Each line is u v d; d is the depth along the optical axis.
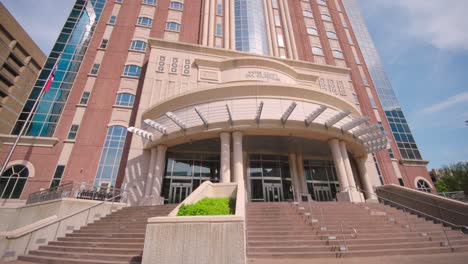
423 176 29.34
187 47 26.72
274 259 7.66
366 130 18.33
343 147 18.77
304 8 41.91
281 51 34.62
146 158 20.92
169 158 21.66
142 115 21.69
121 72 27.25
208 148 21.78
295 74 27.44
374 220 11.18
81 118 23.77
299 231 9.47
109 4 32.12
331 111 18.73
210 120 17.38
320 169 24.28
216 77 25.03
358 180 24.38
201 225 5.56
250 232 9.37
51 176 20.56
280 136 19.33
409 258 7.67
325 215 11.49
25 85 37.44
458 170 42.66
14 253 8.80
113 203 14.88
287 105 17.70
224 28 33.34
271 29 36.16
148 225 5.61
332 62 36.59
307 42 37.50
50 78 18.77
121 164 22.06
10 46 35.19
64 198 12.52
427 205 14.12
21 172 20.28
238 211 6.36
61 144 22.11
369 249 8.53
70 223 11.46
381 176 27.86
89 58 27.56
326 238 9.09
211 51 27.30
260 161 22.83
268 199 21.33
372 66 38.19
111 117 24.20
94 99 24.98
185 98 18.75
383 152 29.70
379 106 33.94
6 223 14.38
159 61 25.36
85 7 30.75
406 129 32.53
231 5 35.44
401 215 12.40
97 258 7.88
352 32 41.88
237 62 25.03
